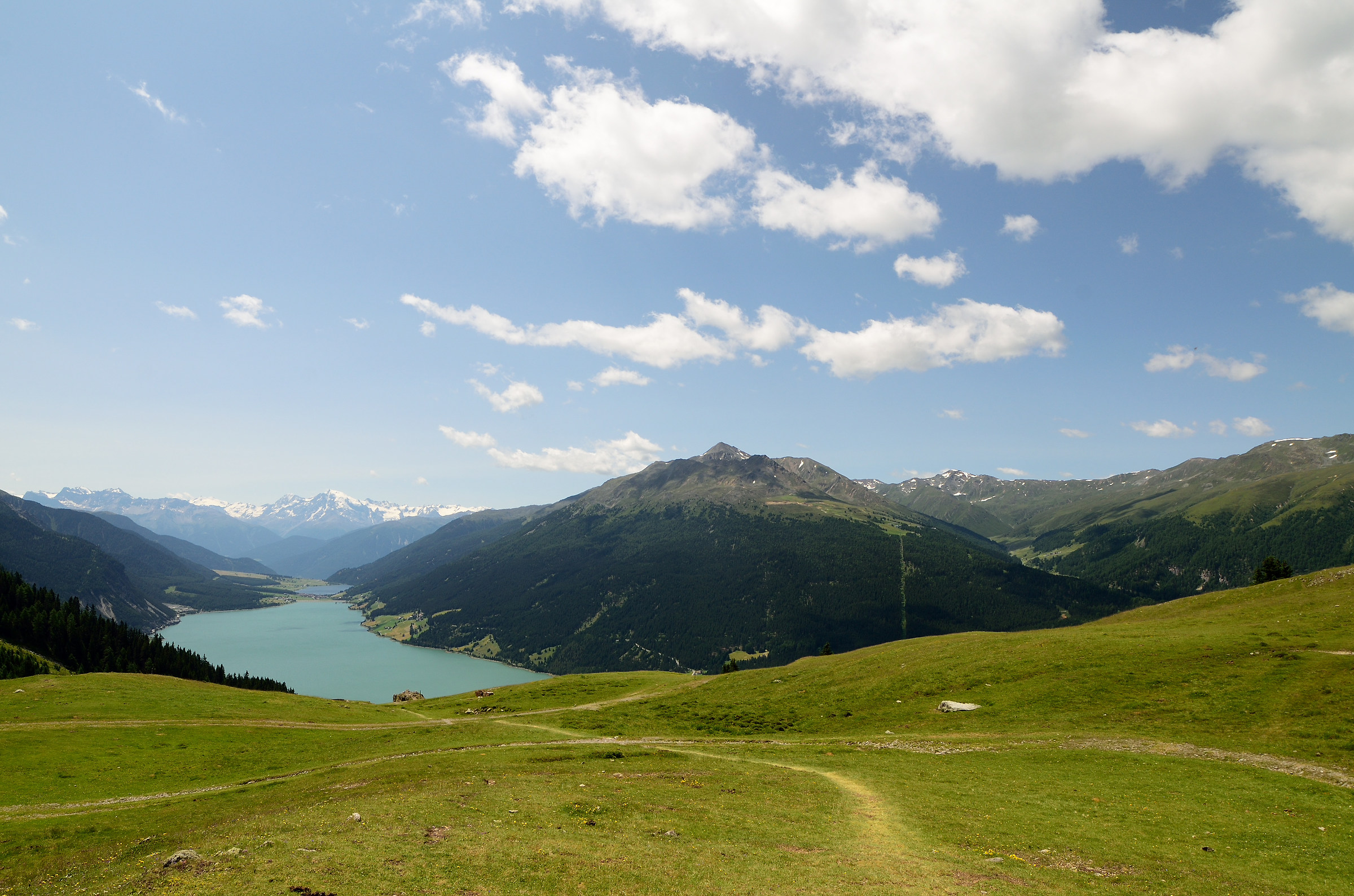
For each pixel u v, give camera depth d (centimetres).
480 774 4866
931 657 8500
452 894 2367
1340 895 2641
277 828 3138
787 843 3219
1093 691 6206
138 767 5941
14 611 18662
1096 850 3144
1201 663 6175
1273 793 3856
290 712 9069
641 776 4756
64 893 2461
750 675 10256
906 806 3938
